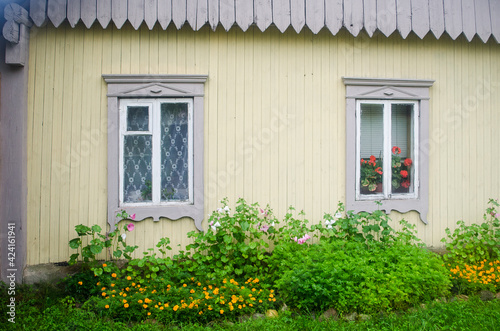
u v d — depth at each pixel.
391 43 5.24
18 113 4.43
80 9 4.44
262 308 3.74
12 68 4.43
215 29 4.82
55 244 4.62
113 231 4.70
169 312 3.59
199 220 4.82
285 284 3.84
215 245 4.55
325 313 3.63
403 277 3.83
